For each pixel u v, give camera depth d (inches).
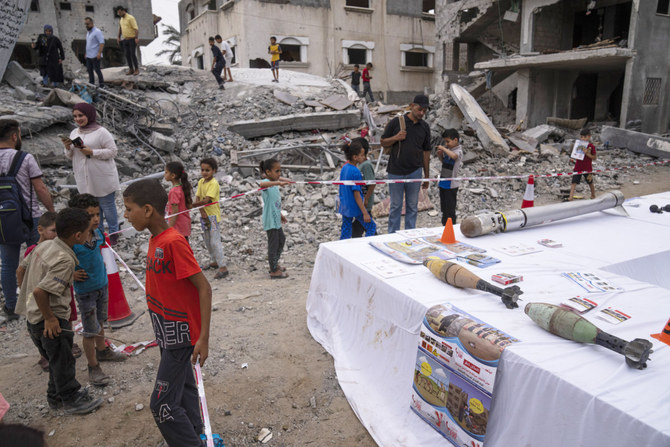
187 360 93.7
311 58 893.8
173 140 410.6
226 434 113.7
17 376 142.7
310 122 489.7
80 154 230.1
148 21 960.9
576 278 113.4
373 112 584.4
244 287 209.5
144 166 392.2
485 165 465.1
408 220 236.5
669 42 621.6
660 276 137.0
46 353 122.0
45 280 112.0
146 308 188.4
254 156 407.5
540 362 77.6
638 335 85.0
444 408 96.1
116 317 173.0
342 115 502.3
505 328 91.2
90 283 130.8
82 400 124.8
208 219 217.6
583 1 716.7
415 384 104.6
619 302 100.0
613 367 75.9
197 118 494.6
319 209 325.4
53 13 868.0
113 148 234.7
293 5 858.1
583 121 618.5
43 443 35.8
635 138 536.4
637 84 602.2
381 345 122.6
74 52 921.5
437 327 96.7
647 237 153.6
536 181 425.1
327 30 900.0
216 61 581.9
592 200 178.9
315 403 124.0
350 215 205.5
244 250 256.1
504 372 82.5
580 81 757.9
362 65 962.7
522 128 674.2
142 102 492.4
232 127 461.7
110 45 991.6
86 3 905.5
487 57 837.8
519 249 139.4
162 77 593.0
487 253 136.3
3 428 35.4
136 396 130.3
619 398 67.2
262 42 844.0
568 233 158.9
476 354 86.7
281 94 576.4
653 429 60.5
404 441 102.2
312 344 155.0
